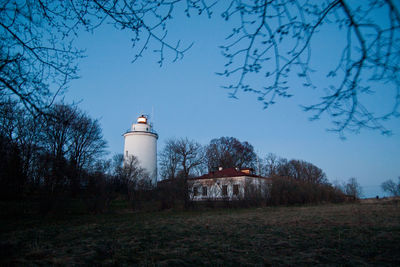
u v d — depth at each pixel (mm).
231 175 40250
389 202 40500
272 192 36125
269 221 18484
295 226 15906
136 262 8414
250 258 8883
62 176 22453
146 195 31391
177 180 31094
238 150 60938
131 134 47500
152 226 16641
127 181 33594
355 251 9742
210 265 8133
